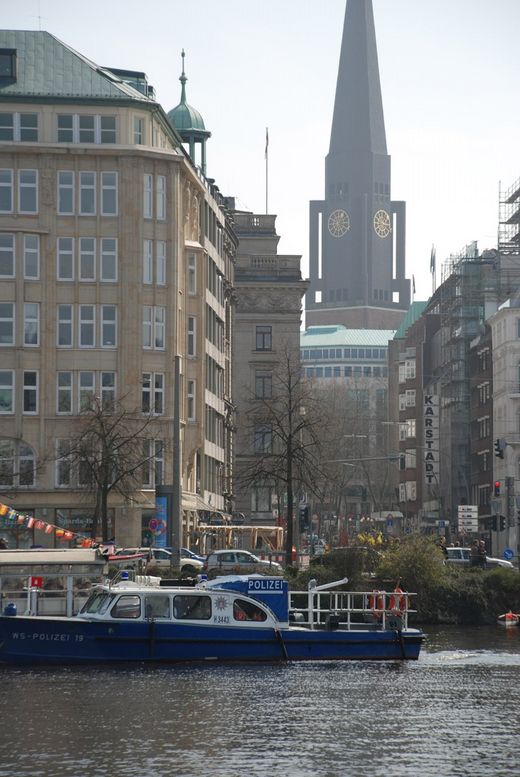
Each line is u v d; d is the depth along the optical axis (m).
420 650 93.94
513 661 90.06
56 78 159.38
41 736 61.25
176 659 84.94
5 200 156.75
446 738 61.62
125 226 157.75
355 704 70.94
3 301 156.12
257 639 86.38
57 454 154.88
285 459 147.88
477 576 123.25
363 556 118.81
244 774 53.94
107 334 157.62
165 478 157.50
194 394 170.12
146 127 160.12
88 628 83.81
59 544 153.38
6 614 87.19
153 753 57.66
